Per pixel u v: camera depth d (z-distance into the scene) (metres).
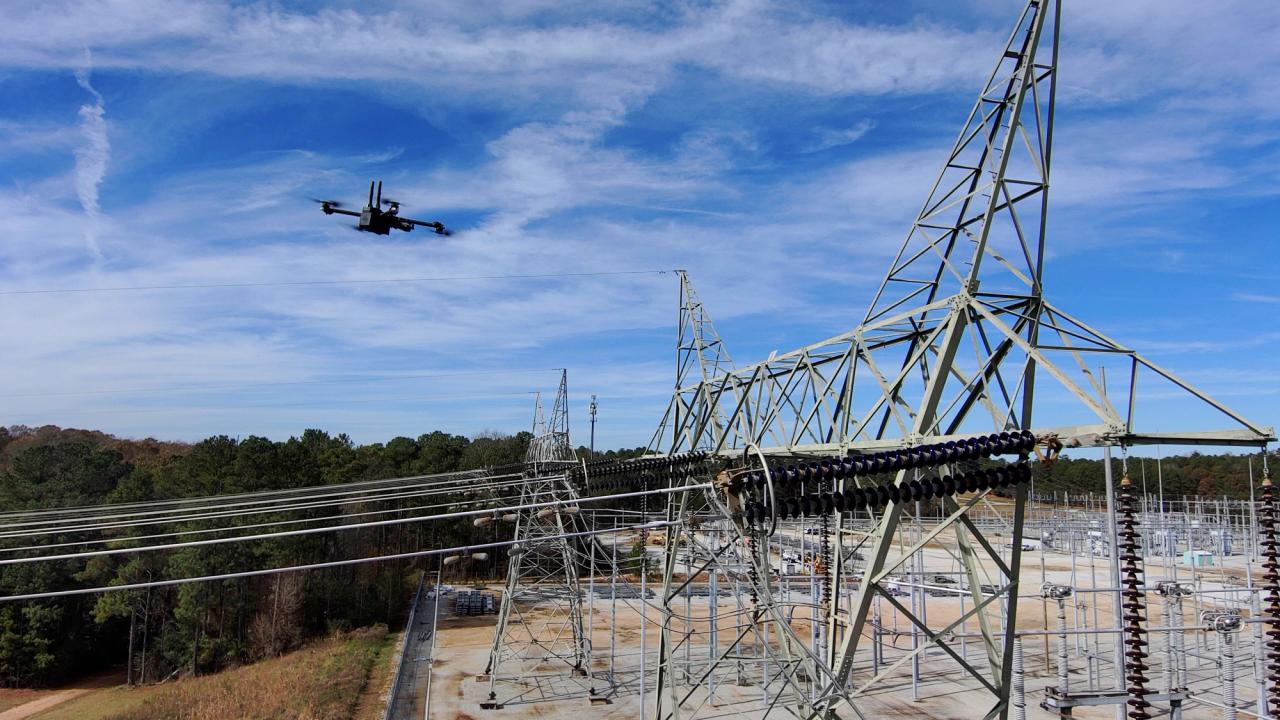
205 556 49.59
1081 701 20.80
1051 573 60.78
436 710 32.28
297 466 65.38
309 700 35.19
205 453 59.81
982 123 18.05
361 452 88.44
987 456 15.85
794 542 53.97
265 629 50.50
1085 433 14.89
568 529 45.72
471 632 50.03
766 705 30.42
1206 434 14.12
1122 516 14.57
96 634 51.28
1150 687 31.62
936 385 17.77
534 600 60.12
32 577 47.25
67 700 44.53
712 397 29.27
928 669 36.34
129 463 76.69
